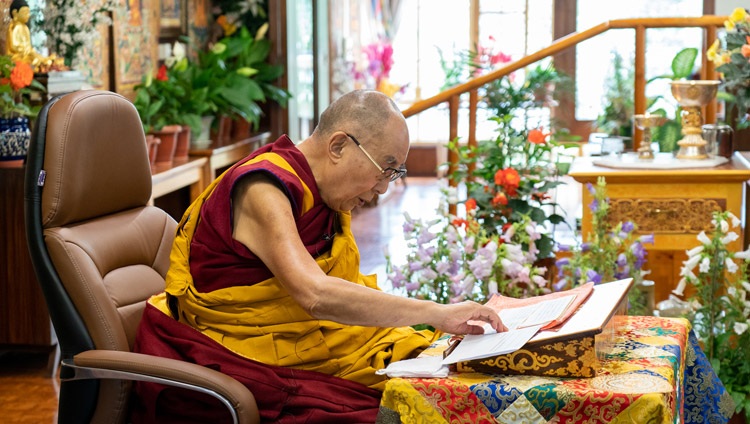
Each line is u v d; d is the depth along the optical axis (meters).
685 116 3.81
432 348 2.06
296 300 1.96
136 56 5.54
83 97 2.24
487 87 5.05
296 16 6.94
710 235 3.59
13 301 3.80
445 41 9.84
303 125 7.25
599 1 9.37
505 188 3.81
